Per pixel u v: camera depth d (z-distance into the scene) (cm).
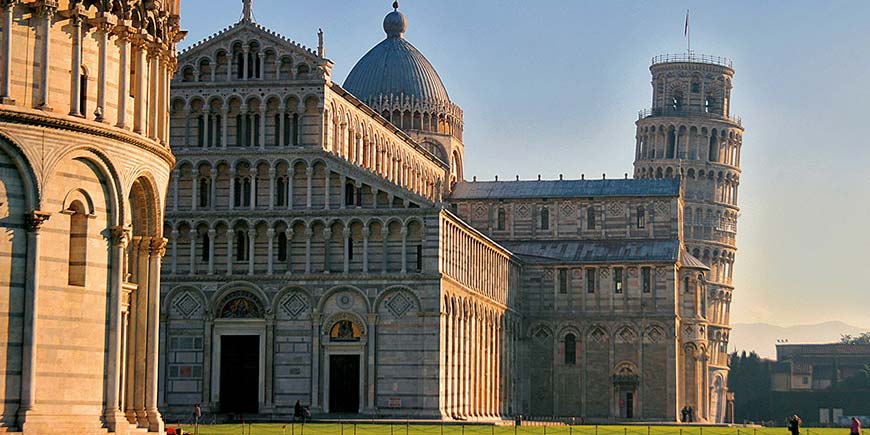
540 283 19362
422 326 14088
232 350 14412
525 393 19138
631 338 19075
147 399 8531
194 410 13588
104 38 8038
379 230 14250
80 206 7925
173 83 14538
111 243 8094
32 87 7694
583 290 19250
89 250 7925
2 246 7562
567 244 19988
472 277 15862
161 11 8681
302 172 14412
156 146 8450
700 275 19800
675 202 19900
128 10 8269
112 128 8019
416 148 18450
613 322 19112
